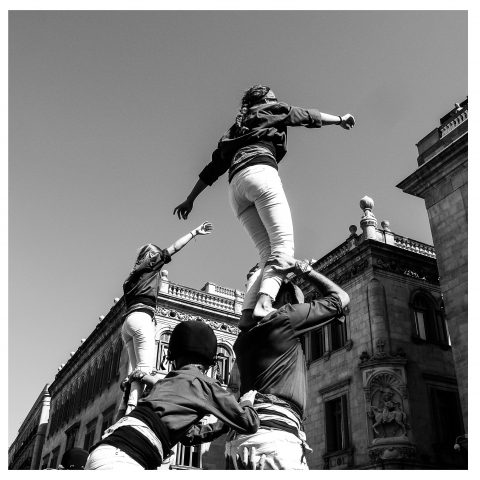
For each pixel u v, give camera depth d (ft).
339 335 80.84
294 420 7.88
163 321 97.81
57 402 161.07
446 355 76.18
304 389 8.42
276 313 8.41
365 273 78.95
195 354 7.60
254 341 8.39
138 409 6.52
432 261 82.64
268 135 9.77
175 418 6.47
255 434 7.61
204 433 8.63
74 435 128.47
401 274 79.97
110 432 6.49
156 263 18.95
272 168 9.42
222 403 6.86
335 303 8.84
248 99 10.69
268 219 9.09
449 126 69.31
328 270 85.46
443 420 71.56
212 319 101.96
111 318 119.75
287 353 8.25
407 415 67.15
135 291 18.71
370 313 75.66
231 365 98.63
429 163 66.18
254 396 7.57
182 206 11.75
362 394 71.61
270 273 8.73
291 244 9.03
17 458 225.15
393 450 64.85
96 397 118.42
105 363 119.65
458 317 59.62
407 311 77.10
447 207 64.44
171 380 6.89
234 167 9.61
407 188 69.31
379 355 71.56
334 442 74.90
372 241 79.20
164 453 6.39
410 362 72.33
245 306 9.53
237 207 9.95
